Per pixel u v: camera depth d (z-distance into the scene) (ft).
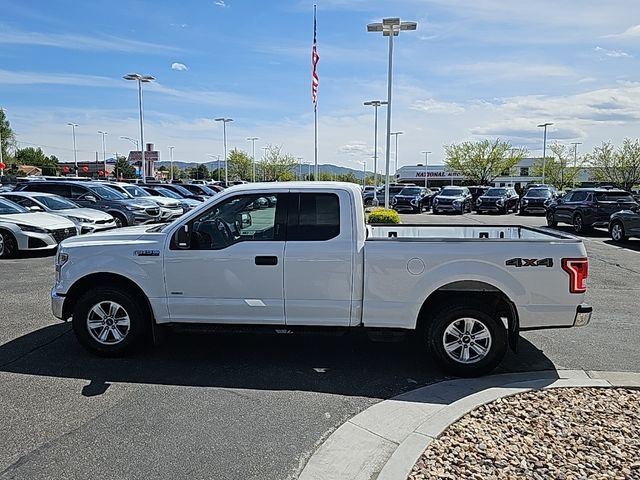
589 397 14.70
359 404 14.70
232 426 13.35
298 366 17.70
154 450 12.12
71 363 17.74
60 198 53.21
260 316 17.47
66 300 18.44
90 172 287.89
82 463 11.55
